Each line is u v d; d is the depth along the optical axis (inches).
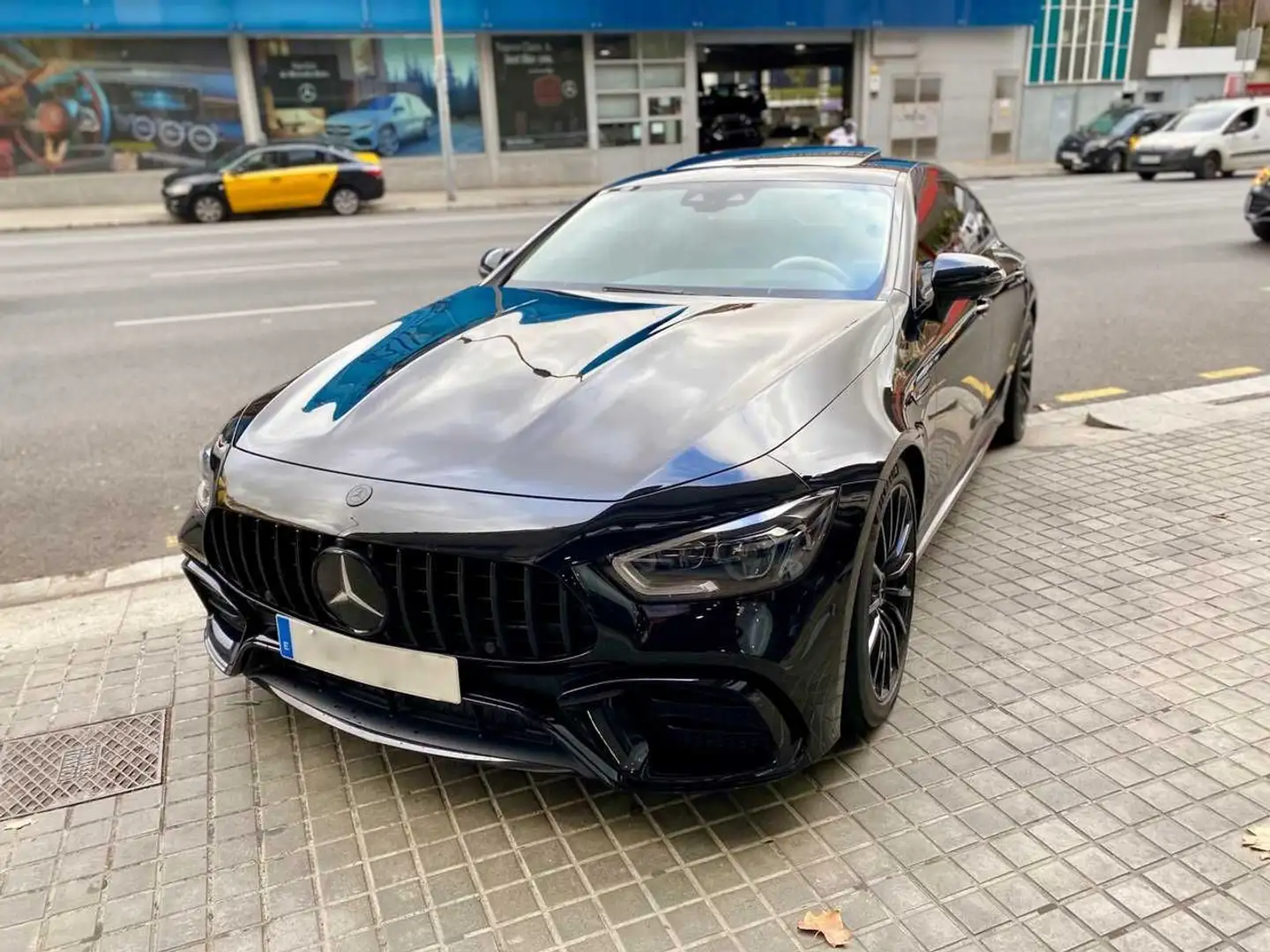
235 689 129.4
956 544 165.3
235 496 102.4
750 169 167.2
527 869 96.6
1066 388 264.2
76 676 133.9
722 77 1214.9
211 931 90.8
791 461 93.8
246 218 787.4
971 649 132.6
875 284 133.3
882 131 1144.2
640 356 112.4
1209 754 109.7
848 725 109.9
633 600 86.6
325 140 858.8
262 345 330.3
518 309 136.3
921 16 1091.9
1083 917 88.4
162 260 537.3
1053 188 885.2
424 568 90.9
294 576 99.2
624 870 95.9
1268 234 516.1
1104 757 109.7
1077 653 130.6
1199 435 214.4
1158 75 1263.5
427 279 450.0
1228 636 133.7
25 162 832.9
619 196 168.7
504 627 89.8
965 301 151.7
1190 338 313.0
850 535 94.8
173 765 114.3
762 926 88.7
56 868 99.1
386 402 109.3
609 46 978.7
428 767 112.3
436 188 960.3
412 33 908.6
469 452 97.4
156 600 155.9
